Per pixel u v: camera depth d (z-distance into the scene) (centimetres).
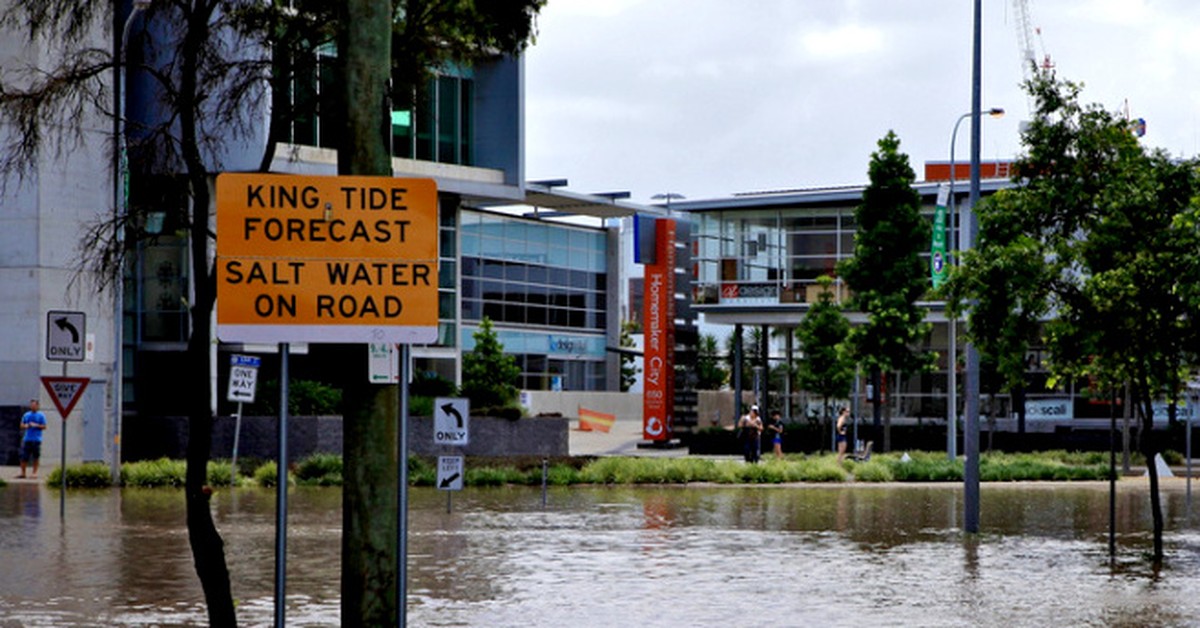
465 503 4019
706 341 11994
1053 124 2833
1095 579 2398
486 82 7188
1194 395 6812
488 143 7194
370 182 1276
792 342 8869
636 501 4188
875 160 6525
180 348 6388
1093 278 2672
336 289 1269
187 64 1692
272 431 5494
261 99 1825
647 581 2316
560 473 5031
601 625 1864
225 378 6488
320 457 4819
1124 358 2723
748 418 5806
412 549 2769
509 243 9725
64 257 5556
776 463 5428
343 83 1500
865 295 6531
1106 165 2816
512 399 7062
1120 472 5888
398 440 1313
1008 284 2742
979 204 2875
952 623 1902
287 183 1267
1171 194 2742
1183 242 2661
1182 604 2097
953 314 2839
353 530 1485
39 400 5500
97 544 2744
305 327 1266
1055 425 7925
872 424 7544
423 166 6875
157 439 5791
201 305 1633
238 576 2305
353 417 1491
